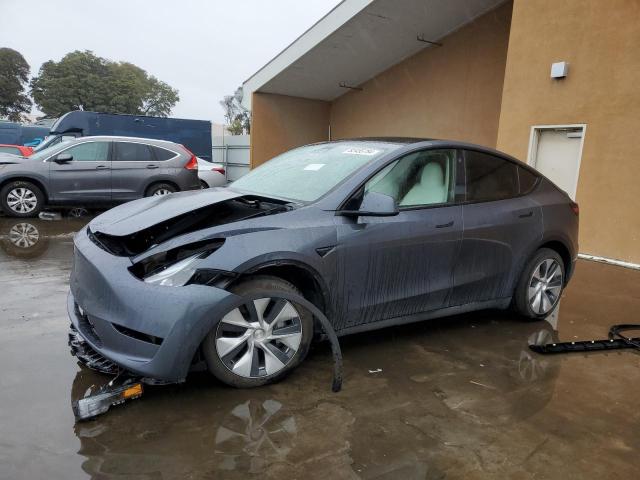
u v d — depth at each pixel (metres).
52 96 66.12
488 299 4.02
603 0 7.01
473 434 2.58
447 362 3.46
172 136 17.06
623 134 6.91
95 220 3.44
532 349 3.74
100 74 71.06
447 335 3.99
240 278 2.86
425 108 13.20
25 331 3.71
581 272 6.46
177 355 2.59
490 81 11.38
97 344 2.78
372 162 3.46
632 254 6.91
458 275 3.73
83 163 9.10
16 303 4.33
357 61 13.72
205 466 2.24
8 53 68.38
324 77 14.80
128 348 2.64
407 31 12.07
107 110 68.38
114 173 9.29
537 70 7.93
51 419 2.56
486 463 2.34
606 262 7.11
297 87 15.62
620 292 5.52
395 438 2.51
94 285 2.78
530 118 8.07
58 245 6.82
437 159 3.76
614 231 7.08
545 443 2.53
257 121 16.02
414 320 3.64
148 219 3.00
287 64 13.82
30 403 2.71
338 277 3.13
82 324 2.98
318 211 3.14
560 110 7.64
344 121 16.55
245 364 2.86
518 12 8.19
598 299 5.22
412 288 3.50
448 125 12.53
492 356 3.60
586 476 2.28
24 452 2.29
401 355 3.55
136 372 2.62
